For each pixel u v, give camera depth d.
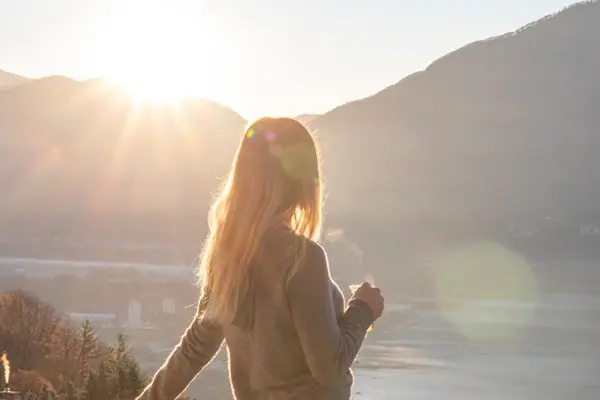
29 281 153.75
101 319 108.94
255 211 2.47
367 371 102.88
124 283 158.62
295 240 2.40
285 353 2.40
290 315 2.39
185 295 141.12
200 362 2.73
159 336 93.50
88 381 11.19
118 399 10.98
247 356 2.50
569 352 120.62
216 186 2.70
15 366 24.80
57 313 45.25
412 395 86.50
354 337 2.43
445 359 112.69
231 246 2.47
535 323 151.50
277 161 2.48
